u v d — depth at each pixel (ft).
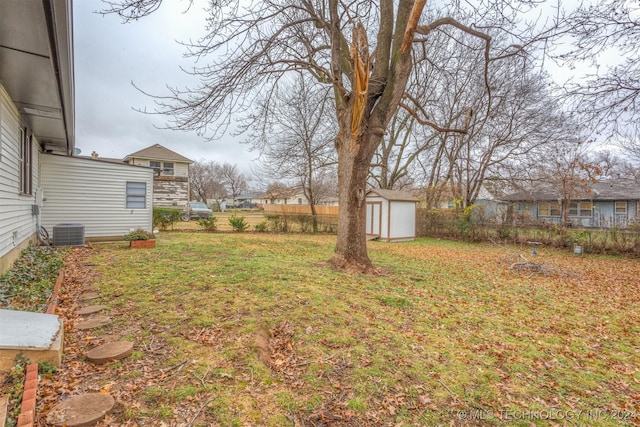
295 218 63.41
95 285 17.30
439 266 29.35
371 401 8.50
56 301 14.01
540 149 53.11
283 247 37.63
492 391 9.39
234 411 7.67
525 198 70.64
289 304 14.73
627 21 19.70
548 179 54.80
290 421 7.55
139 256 26.22
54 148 35.27
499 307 17.79
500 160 56.75
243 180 197.98
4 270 17.78
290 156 55.93
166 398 7.93
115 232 36.91
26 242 25.38
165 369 9.23
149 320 12.70
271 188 82.94
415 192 79.61
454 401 8.78
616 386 10.19
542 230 48.73
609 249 41.70
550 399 9.23
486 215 54.39
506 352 12.10
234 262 24.16
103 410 7.29
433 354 11.37
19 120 21.49
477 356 11.58
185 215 78.28
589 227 53.72
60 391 7.99
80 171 34.63
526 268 29.32
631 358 12.32
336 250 24.31
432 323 14.52
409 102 49.16
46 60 14.23
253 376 9.16
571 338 13.98
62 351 9.86
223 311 13.71
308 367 9.89
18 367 8.41
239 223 59.11
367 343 11.72
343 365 10.11
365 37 19.90
